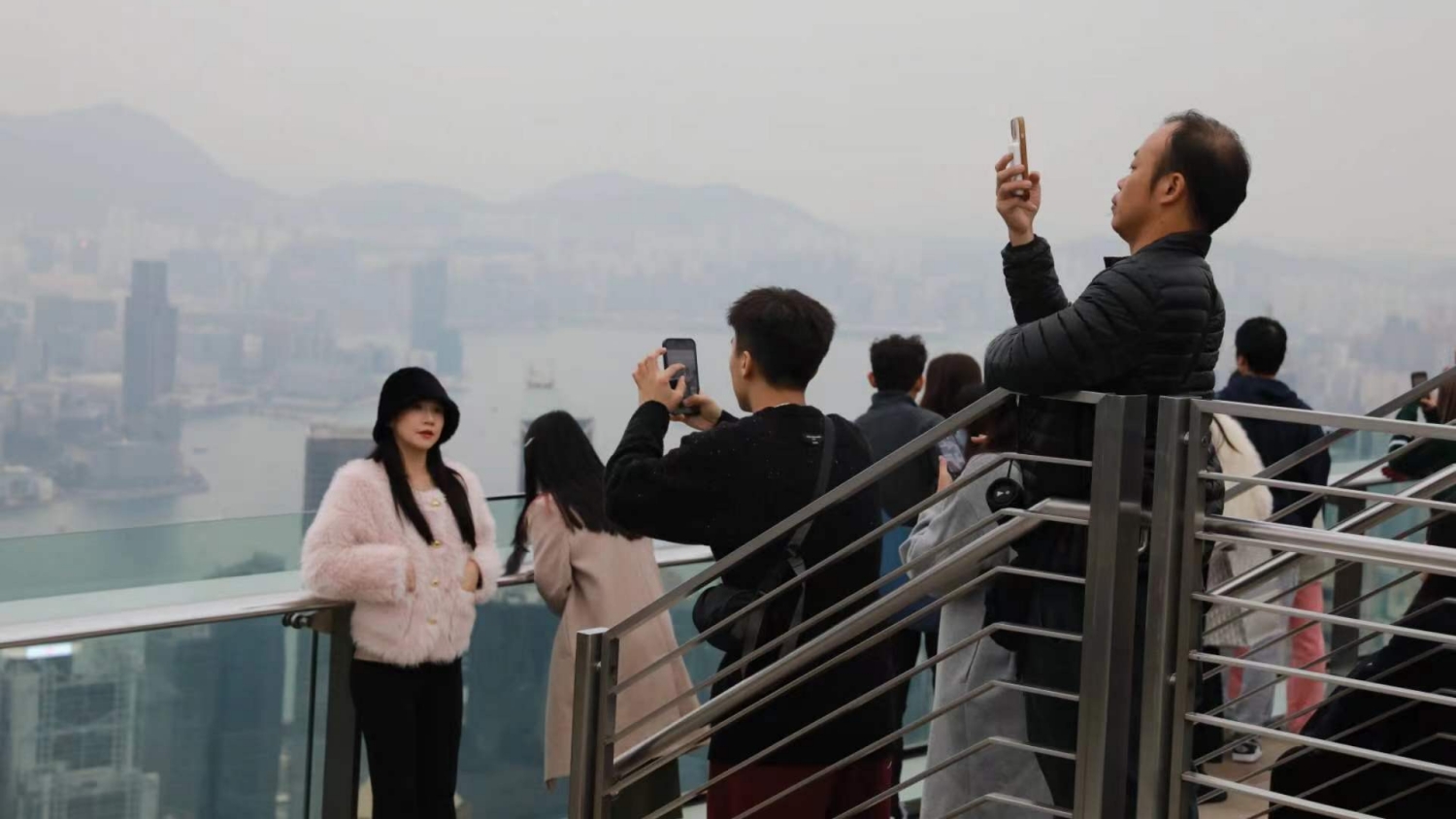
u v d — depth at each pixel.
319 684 3.65
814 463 2.62
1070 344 2.11
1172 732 2.02
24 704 3.20
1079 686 2.21
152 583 3.51
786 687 2.46
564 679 3.73
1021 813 2.87
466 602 3.61
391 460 3.55
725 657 2.71
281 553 3.69
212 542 3.59
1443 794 2.49
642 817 3.73
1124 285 2.11
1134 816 2.09
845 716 2.66
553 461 3.76
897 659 3.93
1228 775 4.17
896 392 4.15
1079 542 2.23
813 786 2.64
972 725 2.93
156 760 3.39
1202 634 2.03
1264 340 4.47
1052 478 2.21
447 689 3.63
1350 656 3.98
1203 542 2.02
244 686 3.53
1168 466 1.99
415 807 3.56
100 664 3.30
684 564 4.20
